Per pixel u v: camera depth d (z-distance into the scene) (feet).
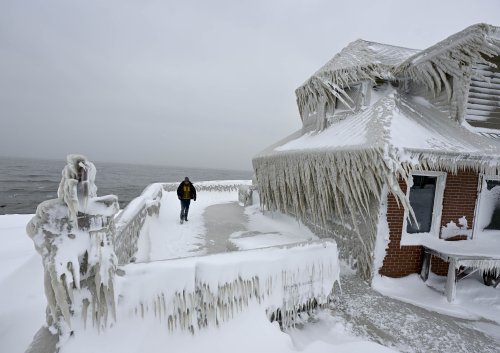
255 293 13.08
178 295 11.41
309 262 14.64
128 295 10.62
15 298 15.55
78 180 9.16
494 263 15.57
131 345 10.14
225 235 26.73
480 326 13.56
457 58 18.28
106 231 10.01
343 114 24.43
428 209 18.44
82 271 9.81
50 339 9.43
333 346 11.71
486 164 16.05
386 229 17.07
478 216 18.83
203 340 11.55
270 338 12.07
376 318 13.73
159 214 35.88
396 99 20.11
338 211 19.10
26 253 21.88
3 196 104.73
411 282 17.35
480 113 20.10
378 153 14.61
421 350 11.53
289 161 24.36
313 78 26.86
